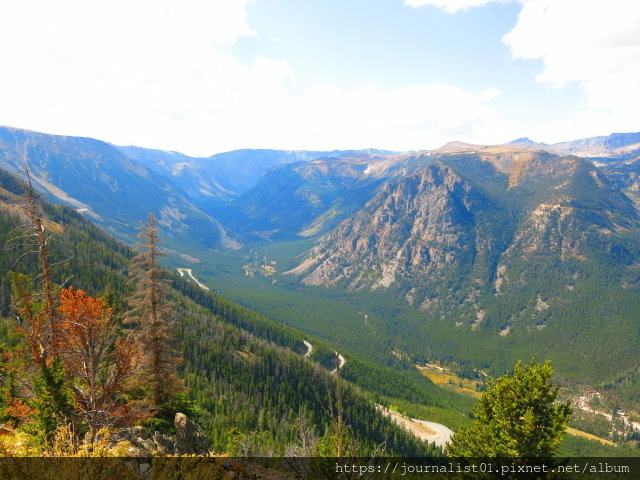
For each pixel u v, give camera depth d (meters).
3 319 96.06
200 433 36.00
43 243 29.11
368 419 128.50
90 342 27.98
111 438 26.59
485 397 30.09
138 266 32.72
